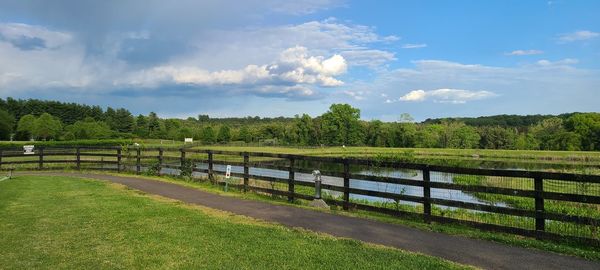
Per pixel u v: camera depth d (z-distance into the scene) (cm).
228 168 1370
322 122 10556
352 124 10431
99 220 851
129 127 11056
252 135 10838
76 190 1341
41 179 1714
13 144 5350
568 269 559
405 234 748
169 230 763
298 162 4141
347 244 673
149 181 1627
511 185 1619
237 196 1214
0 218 874
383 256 603
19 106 10719
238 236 719
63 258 602
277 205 1055
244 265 565
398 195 909
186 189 1375
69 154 2241
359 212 986
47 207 1006
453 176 2119
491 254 626
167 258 598
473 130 8988
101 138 8662
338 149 8556
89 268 559
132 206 1022
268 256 604
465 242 694
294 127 10394
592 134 7738
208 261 584
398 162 930
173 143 8631
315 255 609
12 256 611
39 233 745
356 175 991
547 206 1290
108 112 12350
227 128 10069
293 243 675
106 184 1517
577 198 680
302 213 946
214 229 771
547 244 675
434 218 855
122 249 645
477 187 790
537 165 4453
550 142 8100
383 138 10031
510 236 745
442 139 9144
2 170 2181
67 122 11412
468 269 550
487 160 5253
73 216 893
